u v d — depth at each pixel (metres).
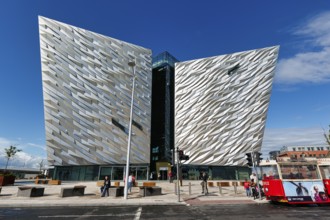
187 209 11.59
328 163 14.09
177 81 51.38
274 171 14.10
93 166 39.69
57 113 38.59
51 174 44.81
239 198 16.20
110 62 45.72
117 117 42.75
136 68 48.75
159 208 11.95
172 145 52.56
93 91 42.22
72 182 36.06
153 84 59.09
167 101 54.41
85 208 11.95
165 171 46.56
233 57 50.56
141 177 41.78
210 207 12.32
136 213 10.31
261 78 47.88
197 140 45.88
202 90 49.12
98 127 40.69
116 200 14.73
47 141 37.19
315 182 13.46
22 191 16.27
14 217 9.30
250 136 44.75
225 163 43.88
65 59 41.66
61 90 39.81
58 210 11.22
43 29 41.69
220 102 47.59
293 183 13.32
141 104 46.47
